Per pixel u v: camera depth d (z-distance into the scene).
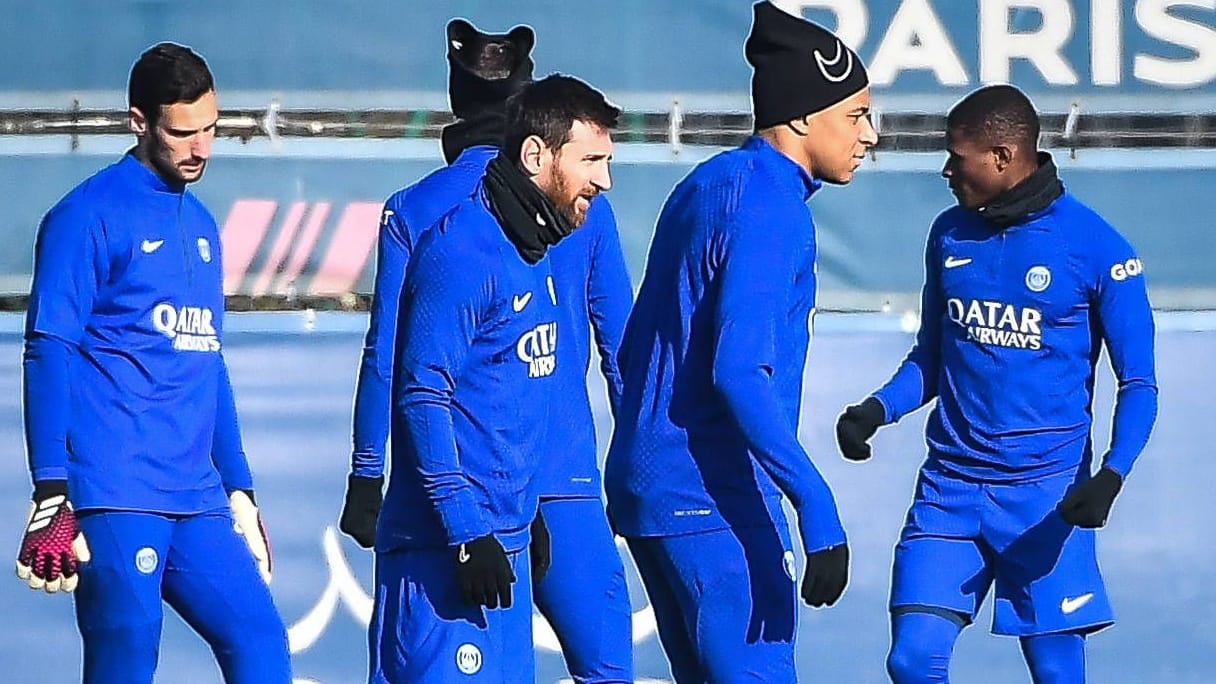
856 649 20.67
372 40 20.73
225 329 20.50
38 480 15.87
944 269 18.12
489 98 17.78
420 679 14.82
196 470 16.73
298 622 20.31
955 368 18.08
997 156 17.61
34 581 15.74
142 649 16.50
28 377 16.05
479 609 14.95
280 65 20.66
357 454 17.28
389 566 15.09
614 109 14.92
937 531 17.95
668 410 15.60
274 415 20.47
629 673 17.20
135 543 16.31
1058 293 17.69
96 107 20.61
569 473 16.95
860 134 15.91
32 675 20.14
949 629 17.77
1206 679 20.70
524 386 14.97
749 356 14.85
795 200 15.37
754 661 15.55
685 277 15.54
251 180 20.59
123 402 16.36
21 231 20.48
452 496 14.31
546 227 14.74
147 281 16.39
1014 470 17.78
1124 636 20.70
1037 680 18.14
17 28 20.55
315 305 20.61
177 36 20.61
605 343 17.73
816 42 15.77
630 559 20.59
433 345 14.38
